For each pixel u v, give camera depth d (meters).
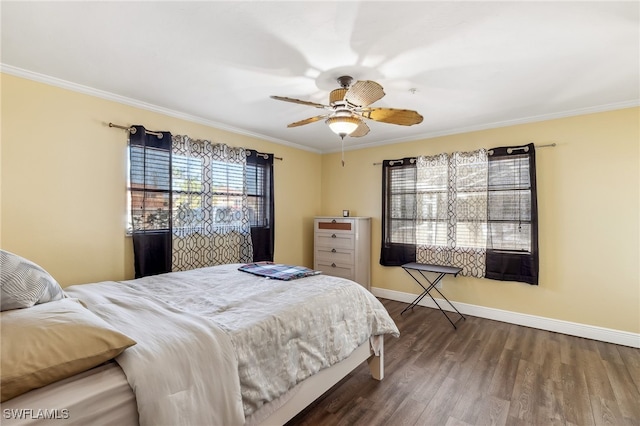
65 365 0.95
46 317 1.06
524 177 3.23
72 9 1.54
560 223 3.10
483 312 3.54
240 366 1.33
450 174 3.71
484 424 1.74
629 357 2.56
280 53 1.98
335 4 1.51
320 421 1.77
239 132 3.77
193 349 1.20
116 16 1.61
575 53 1.96
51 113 2.37
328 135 4.04
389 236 4.20
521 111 3.06
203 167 3.31
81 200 2.53
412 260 4.00
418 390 2.08
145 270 2.83
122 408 0.98
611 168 2.86
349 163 4.75
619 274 2.84
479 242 3.51
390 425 1.74
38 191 2.32
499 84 2.43
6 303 1.10
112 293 1.89
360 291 2.23
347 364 1.98
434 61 2.07
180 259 3.12
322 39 1.82
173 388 1.07
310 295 1.92
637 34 1.74
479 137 3.58
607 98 2.72
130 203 2.78
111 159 2.69
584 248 2.99
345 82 2.34
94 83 2.47
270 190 4.07
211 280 2.33
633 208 2.78
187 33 1.77
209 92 2.64
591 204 2.96
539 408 1.88
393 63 2.10
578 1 1.47
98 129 2.62
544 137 3.19
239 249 3.69
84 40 1.84
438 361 2.49
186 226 3.18
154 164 2.91
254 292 1.99
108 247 2.68
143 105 2.88
